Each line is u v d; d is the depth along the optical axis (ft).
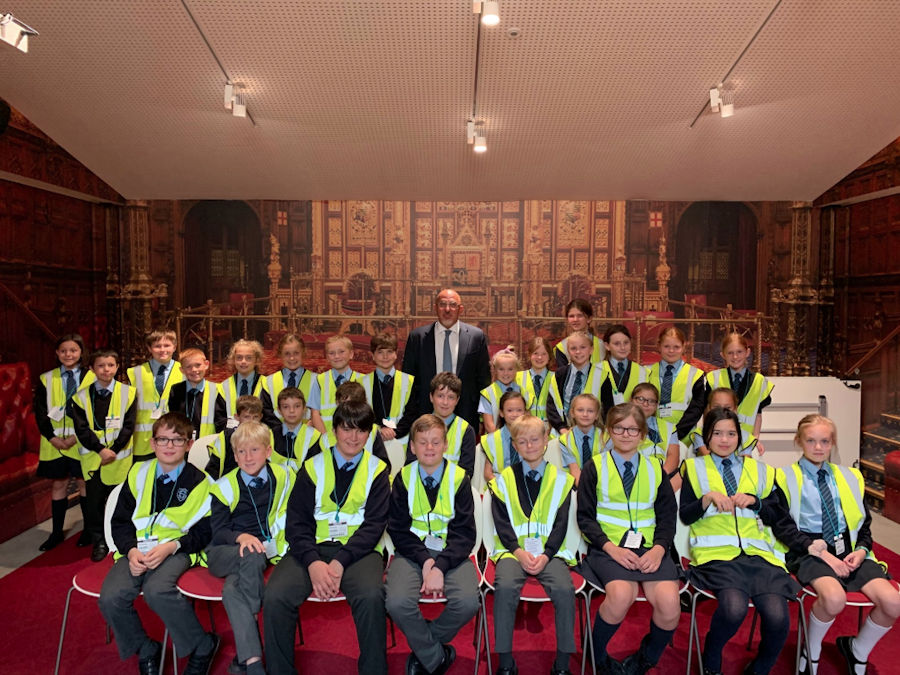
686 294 21.36
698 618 10.16
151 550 8.29
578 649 9.28
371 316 22.47
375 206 22.41
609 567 8.39
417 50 9.96
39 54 10.27
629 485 8.95
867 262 17.70
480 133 13.17
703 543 8.74
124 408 12.96
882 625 7.98
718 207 20.99
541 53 10.02
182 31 9.53
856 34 9.47
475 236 22.56
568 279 22.20
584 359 12.52
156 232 20.56
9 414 14.58
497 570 8.39
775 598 7.94
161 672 8.21
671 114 12.19
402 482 8.89
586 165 15.06
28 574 11.80
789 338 20.01
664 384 13.05
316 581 8.02
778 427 16.39
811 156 14.25
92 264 19.49
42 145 16.29
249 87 11.23
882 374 16.78
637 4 8.75
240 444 8.80
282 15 9.09
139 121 12.76
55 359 17.87
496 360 12.64
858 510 8.77
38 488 14.56
